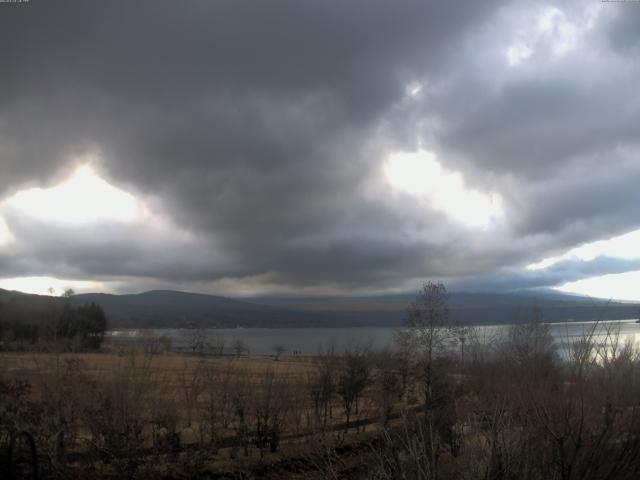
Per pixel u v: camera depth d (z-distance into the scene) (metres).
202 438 19.72
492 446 6.29
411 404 19.14
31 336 24.58
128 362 19.61
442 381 18.78
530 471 6.09
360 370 26.38
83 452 16.83
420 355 22.30
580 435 5.85
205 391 22.59
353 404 29.77
